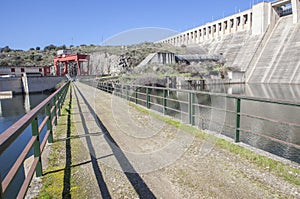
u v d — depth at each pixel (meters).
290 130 12.23
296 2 50.31
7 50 106.19
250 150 4.20
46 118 4.68
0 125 19.88
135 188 3.17
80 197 2.94
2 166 7.26
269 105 19.61
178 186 3.21
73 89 20.97
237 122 4.68
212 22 58.00
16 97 45.78
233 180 3.33
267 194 2.98
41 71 68.19
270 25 55.31
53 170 3.68
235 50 57.41
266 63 50.50
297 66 44.84
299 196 2.92
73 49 65.94
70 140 5.21
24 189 2.56
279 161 3.73
